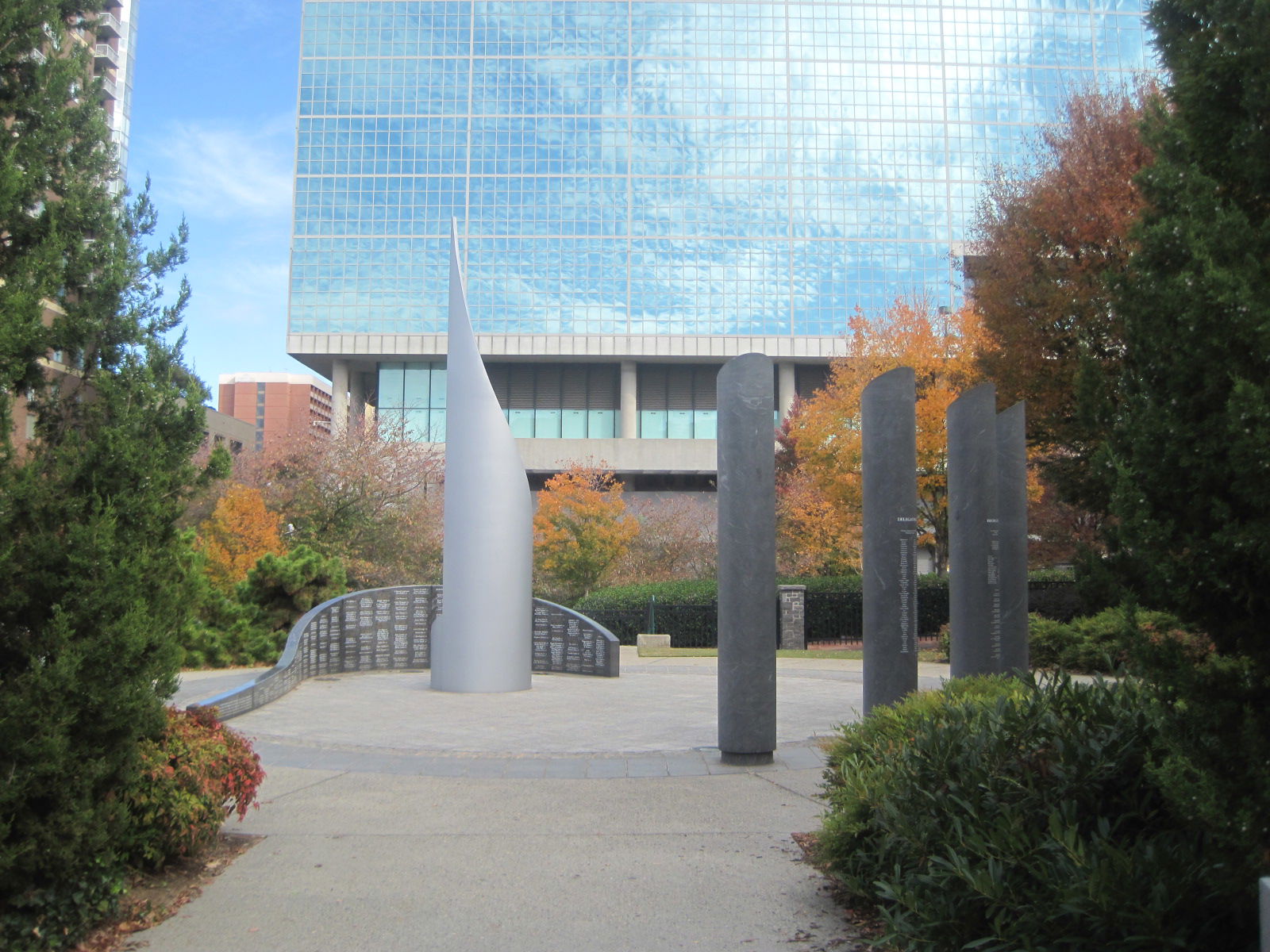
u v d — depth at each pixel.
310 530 27.84
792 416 41.12
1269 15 3.48
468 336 14.72
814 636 25.84
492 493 14.54
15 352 4.54
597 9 60.19
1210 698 3.55
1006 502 10.63
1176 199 3.71
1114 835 4.38
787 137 59.72
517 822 7.27
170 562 5.15
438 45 59.62
